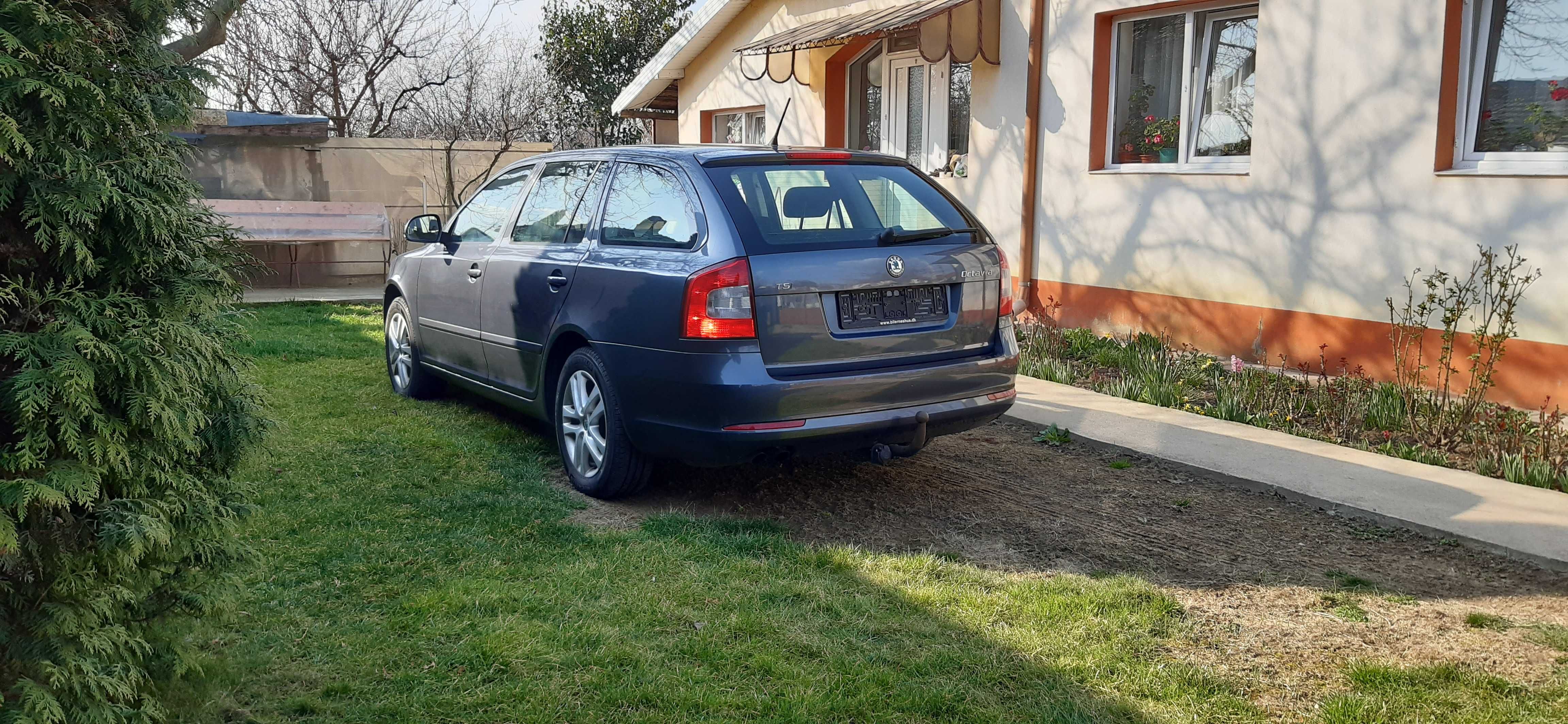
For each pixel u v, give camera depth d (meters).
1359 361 7.59
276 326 10.51
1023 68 10.10
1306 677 3.23
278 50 21.28
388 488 5.02
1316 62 7.67
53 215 2.28
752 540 4.36
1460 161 7.02
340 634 3.41
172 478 2.61
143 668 2.62
